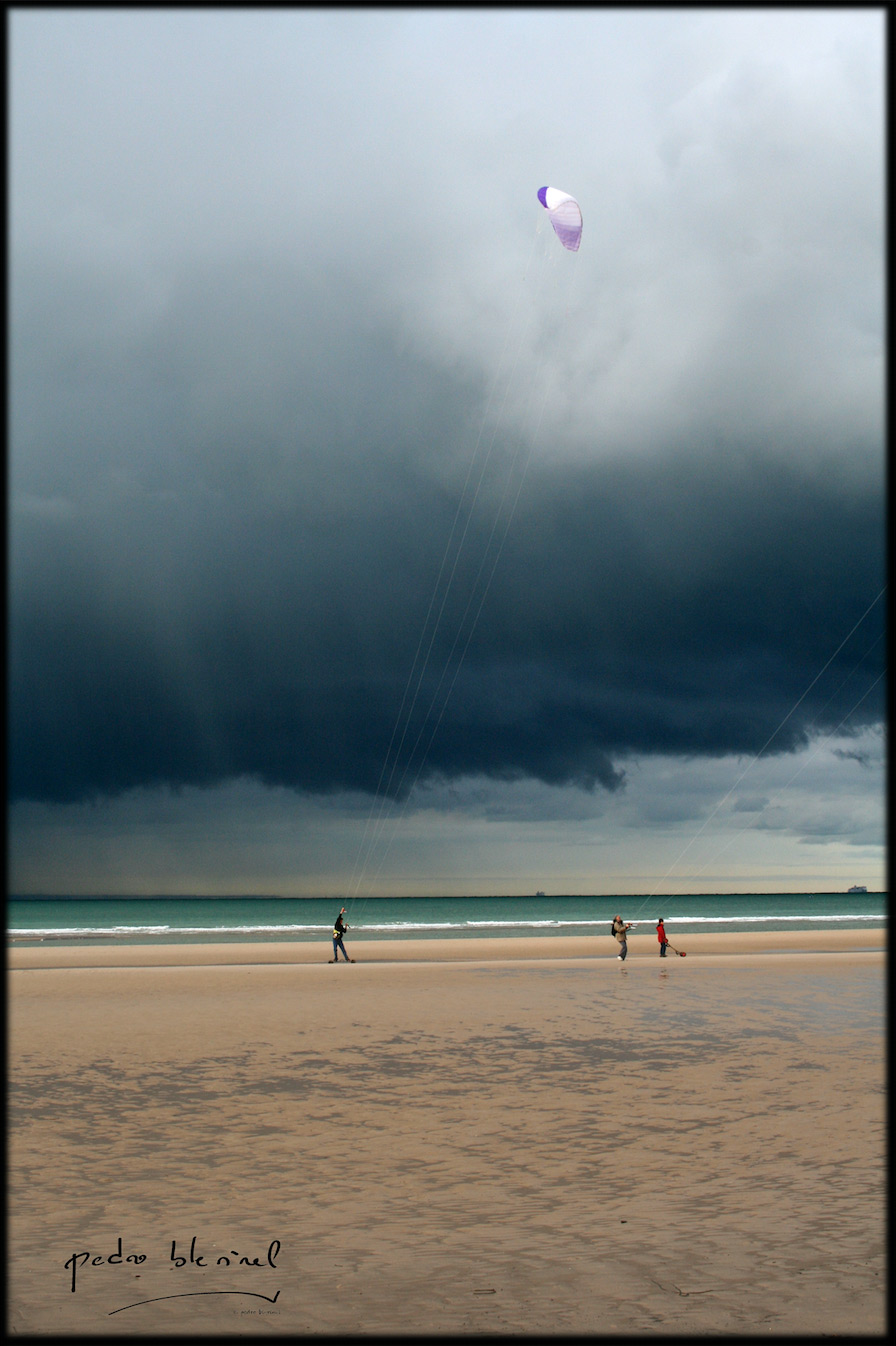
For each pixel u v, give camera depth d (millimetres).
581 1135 12445
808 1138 12148
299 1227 9250
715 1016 22531
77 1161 11531
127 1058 17859
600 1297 7504
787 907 192000
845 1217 9328
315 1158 11570
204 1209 9805
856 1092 14695
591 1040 19391
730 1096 14492
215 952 46688
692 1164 11125
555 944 52250
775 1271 7988
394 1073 16391
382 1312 7281
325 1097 14711
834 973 32875
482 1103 14234
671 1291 7602
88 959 42062
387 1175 10891
